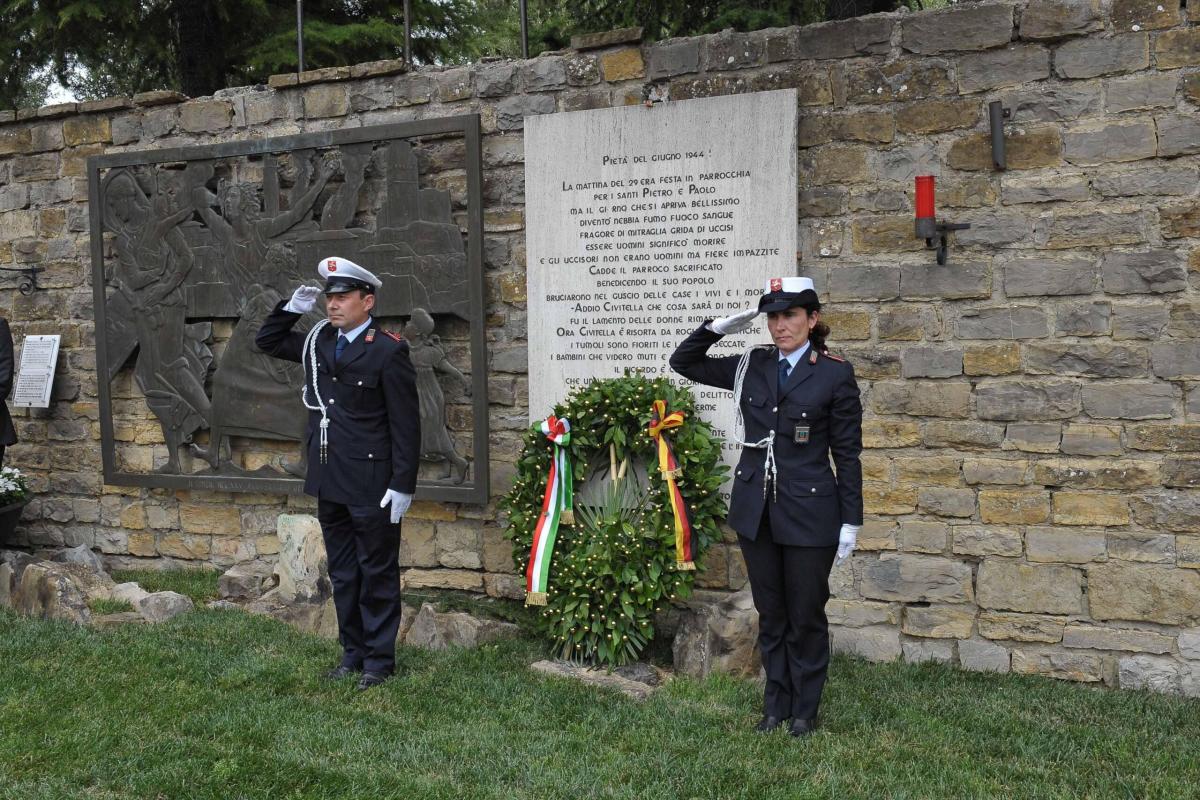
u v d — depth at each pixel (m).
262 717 4.05
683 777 3.53
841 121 4.95
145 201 6.43
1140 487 4.53
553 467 4.94
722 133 5.08
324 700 4.26
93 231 6.52
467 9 11.45
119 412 6.70
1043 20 4.58
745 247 5.07
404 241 5.75
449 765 3.63
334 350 4.48
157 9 10.77
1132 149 4.48
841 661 4.92
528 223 5.50
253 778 3.51
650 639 4.90
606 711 4.20
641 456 5.06
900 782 3.50
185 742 3.79
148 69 11.85
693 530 4.78
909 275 4.86
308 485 4.50
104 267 6.59
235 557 6.50
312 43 10.46
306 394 4.51
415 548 6.00
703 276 5.16
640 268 5.29
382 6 11.07
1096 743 3.89
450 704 4.23
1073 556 4.64
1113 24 4.50
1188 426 4.44
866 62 4.91
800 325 3.84
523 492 5.02
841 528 3.81
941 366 4.83
